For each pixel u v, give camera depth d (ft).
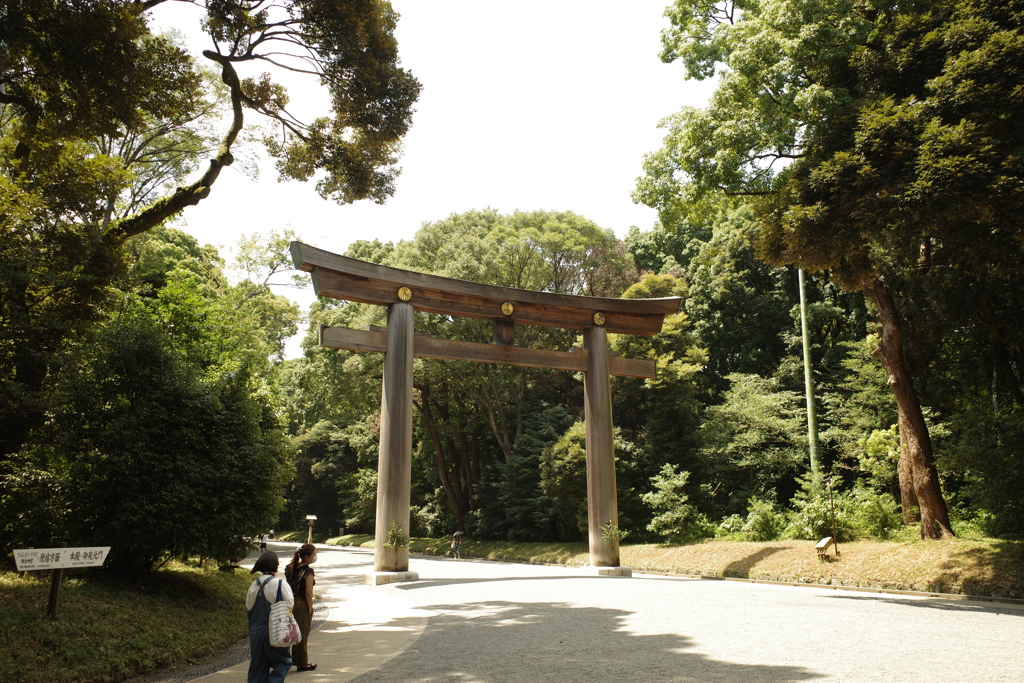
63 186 35.22
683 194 60.54
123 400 33.88
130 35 33.22
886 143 39.17
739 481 90.68
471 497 115.96
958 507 65.26
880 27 51.26
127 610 28.09
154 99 39.22
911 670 19.39
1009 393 56.80
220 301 74.79
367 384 108.47
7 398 28.86
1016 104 36.24
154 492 31.32
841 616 31.19
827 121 47.67
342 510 159.84
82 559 24.21
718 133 53.93
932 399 63.57
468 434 119.44
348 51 45.09
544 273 101.24
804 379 100.78
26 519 30.45
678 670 19.88
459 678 19.90
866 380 82.28
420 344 56.80
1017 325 53.06
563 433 99.35
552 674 19.93
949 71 38.68
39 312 31.55
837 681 18.02
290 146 53.06
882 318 56.95
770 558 58.70
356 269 53.36
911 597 41.24
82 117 35.12
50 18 30.45
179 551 32.24
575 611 34.68
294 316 112.88
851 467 84.12
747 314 112.78
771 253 47.57
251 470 34.45
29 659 20.79
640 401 101.86
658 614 32.65
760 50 51.19
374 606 39.58
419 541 118.93
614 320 65.57
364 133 50.57
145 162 70.44
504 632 28.55
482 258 91.04
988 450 45.03
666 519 76.23
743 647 23.45
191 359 54.49
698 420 92.79
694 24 61.00
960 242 39.32
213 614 32.63
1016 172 35.68
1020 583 39.06
